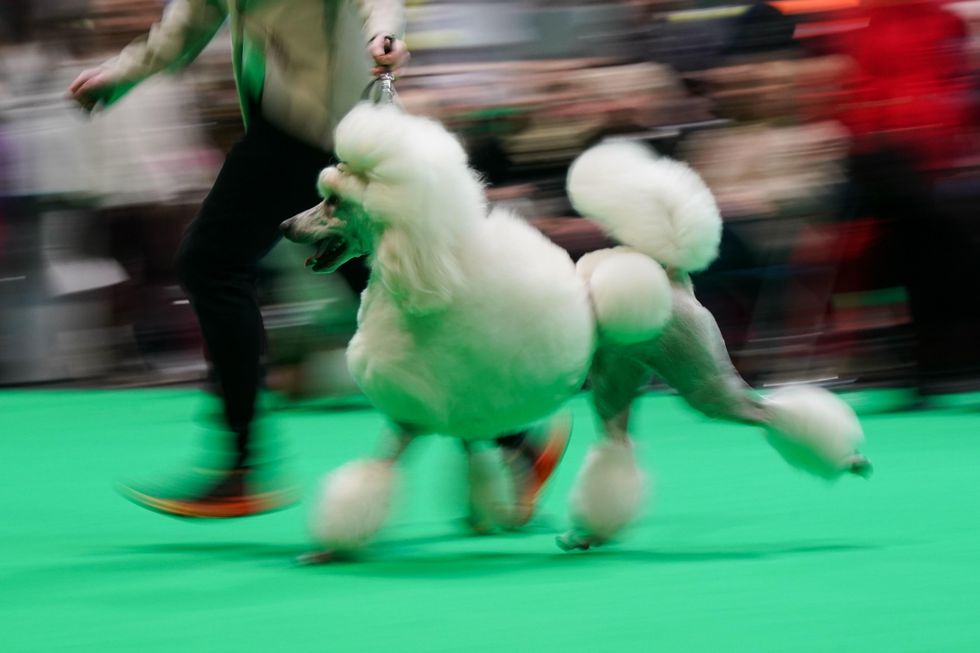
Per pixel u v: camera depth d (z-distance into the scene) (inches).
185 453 300.4
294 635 148.9
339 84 198.8
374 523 181.5
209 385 230.5
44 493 256.2
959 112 312.8
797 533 203.8
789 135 341.1
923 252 319.0
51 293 395.9
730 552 190.4
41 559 195.8
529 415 177.2
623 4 350.0
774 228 344.8
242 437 204.5
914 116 314.0
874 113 318.0
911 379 326.3
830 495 234.4
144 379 398.9
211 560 191.9
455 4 352.5
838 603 159.2
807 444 190.4
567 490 243.4
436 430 178.4
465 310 169.9
